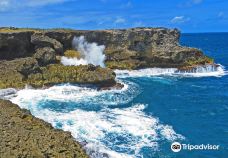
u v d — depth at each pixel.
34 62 60.03
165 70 78.75
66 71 60.41
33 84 56.75
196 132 39.34
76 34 77.44
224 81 71.06
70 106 48.38
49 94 54.47
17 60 62.34
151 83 67.81
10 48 67.50
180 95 58.38
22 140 25.50
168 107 50.34
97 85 59.31
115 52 79.62
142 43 81.69
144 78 72.88
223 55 128.25
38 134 26.97
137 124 40.91
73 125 39.28
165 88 63.69
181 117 45.28
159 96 57.19
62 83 58.78
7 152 23.50
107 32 81.00
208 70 80.88
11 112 31.56
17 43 67.69
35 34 69.88
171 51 79.44
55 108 47.06
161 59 79.12
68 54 73.56
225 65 97.19
